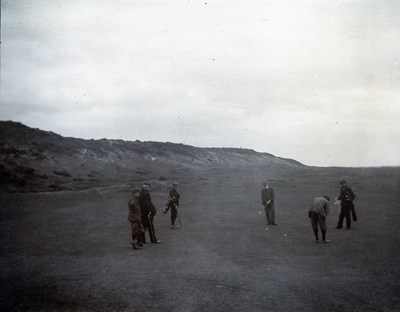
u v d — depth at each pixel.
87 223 15.66
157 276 7.70
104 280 7.42
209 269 8.23
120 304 6.11
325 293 6.61
